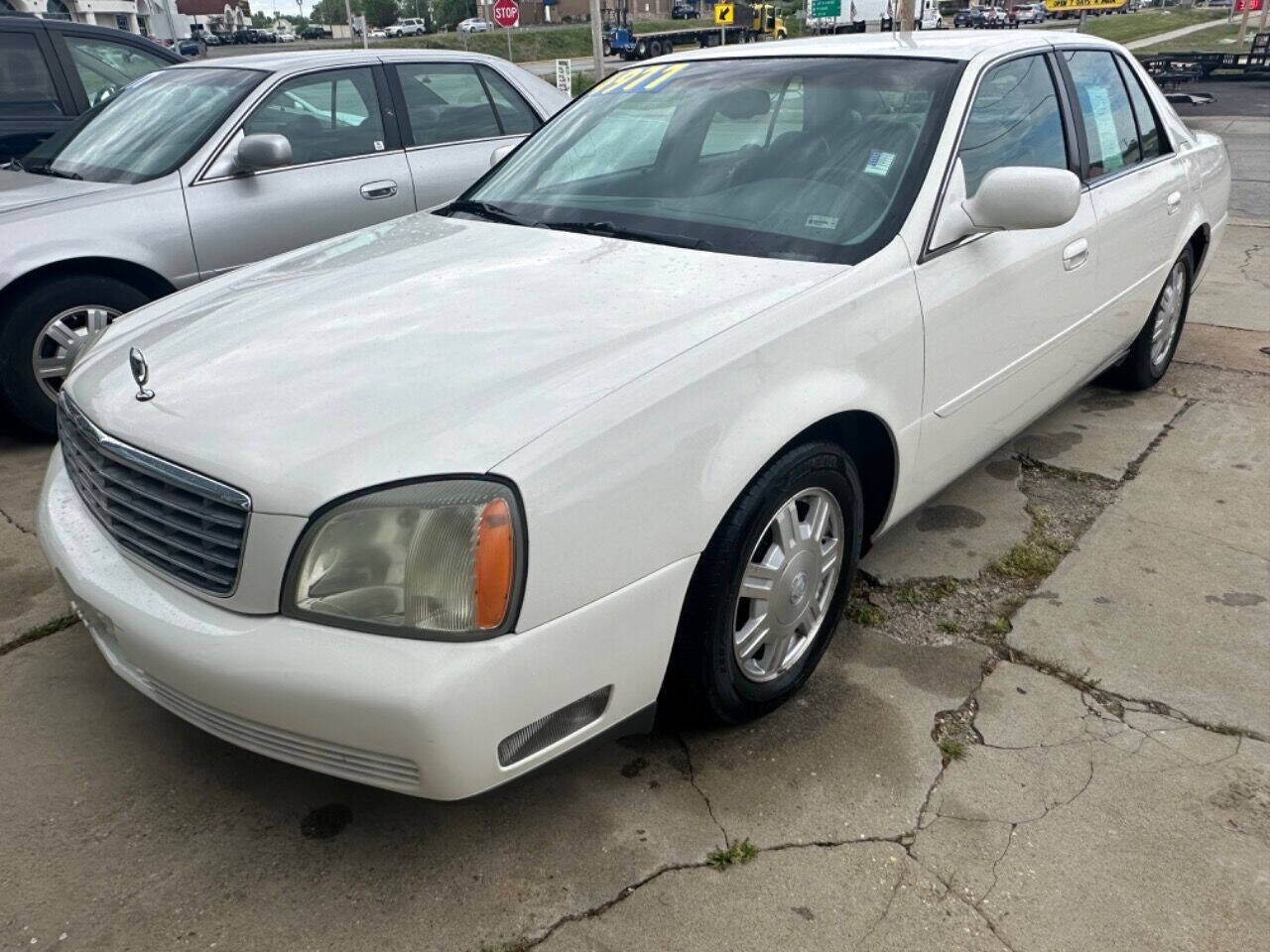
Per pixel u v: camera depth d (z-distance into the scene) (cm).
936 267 267
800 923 194
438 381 199
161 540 198
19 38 615
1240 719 252
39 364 420
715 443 207
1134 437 424
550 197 308
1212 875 205
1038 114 331
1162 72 2317
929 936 192
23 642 285
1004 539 340
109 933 192
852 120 289
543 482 180
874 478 278
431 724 172
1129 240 376
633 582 196
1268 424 437
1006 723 251
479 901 199
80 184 443
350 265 272
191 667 185
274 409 196
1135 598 305
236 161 452
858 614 296
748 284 238
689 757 238
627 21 5816
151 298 441
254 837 215
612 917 196
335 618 177
